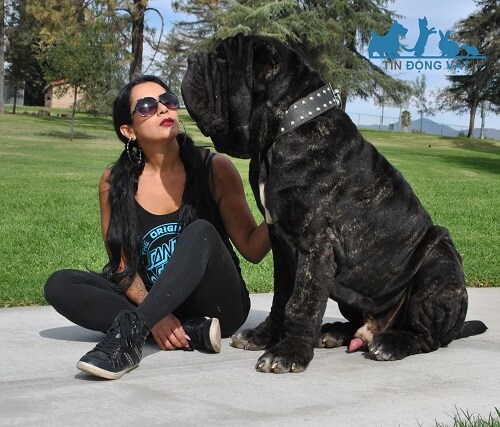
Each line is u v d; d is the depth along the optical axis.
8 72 48.69
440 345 3.55
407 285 3.46
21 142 27.19
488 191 14.29
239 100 3.21
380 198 3.34
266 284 5.53
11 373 3.05
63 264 6.16
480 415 2.50
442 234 3.47
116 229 3.58
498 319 4.38
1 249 6.77
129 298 3.62
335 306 4.86
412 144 39.19
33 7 34.66
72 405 2.62
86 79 31.42
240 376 3.02
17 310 4.50
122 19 36.69
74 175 15.84
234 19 36.75
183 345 3.47
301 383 2.92
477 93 42.62
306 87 3.26
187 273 3.21
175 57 41.03
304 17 37.41
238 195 3.77
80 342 3.64
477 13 42.16
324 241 3.17
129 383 2.90
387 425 2.42
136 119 3.52
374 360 3.31
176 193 3.65
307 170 3.16
